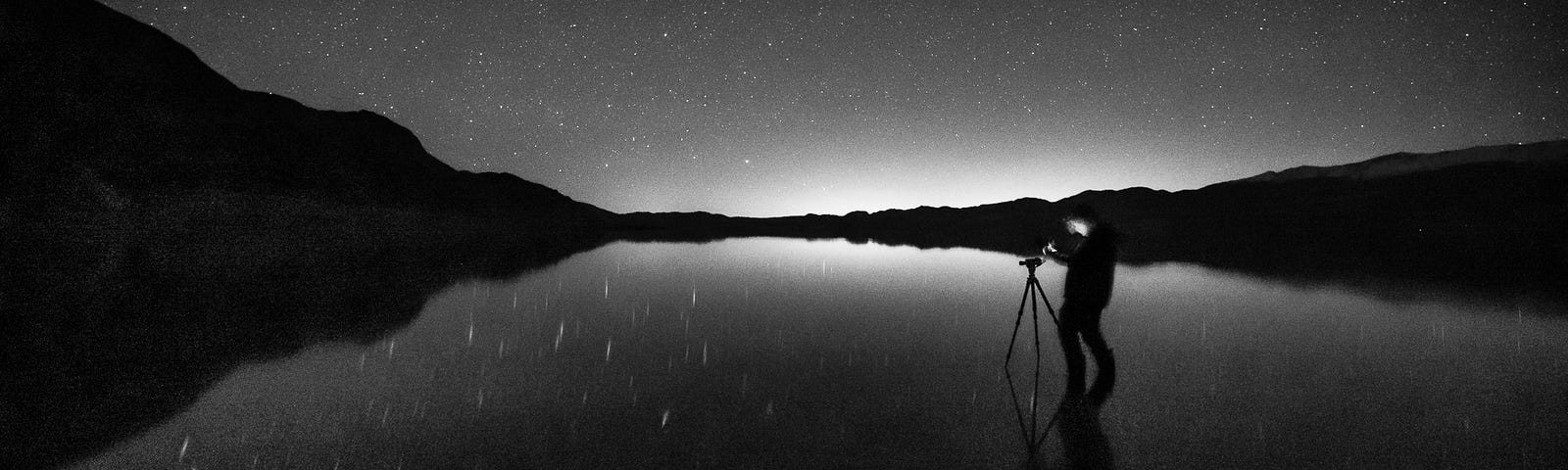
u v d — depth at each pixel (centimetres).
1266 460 244
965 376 372
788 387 353
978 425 286
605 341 484
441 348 452
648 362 414
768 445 263
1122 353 429
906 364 404
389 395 333
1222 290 757
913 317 596
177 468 235
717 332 523
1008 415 300
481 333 509
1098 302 335
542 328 535
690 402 324
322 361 403
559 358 423
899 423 290
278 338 463
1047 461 246
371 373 377
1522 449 250
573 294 766
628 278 956
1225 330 511
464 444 263
